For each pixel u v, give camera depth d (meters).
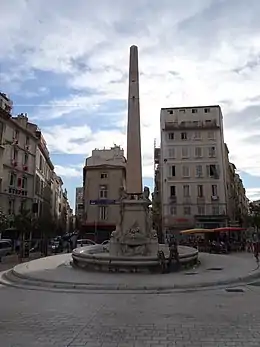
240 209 74.19
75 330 6.75
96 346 5.80
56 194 80.25
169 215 49.91
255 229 52.88
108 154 61.72
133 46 20.12
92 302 9.45
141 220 17.94
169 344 5.88
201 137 51.78
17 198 42.47
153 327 6.92
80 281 12.20
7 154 40.44
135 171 18.61
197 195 50.03
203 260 20.19
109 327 6.95
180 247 22.08
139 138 18.91
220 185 49.88
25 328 6.91
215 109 52.94
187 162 51.31
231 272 14.56
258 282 12.91
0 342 6.03
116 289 11.31
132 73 19.70
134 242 17.34
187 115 53.47
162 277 13.25
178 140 52.19
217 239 44.56
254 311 8.26
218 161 50.62
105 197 55.12
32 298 10.14
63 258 20.89
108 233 52.47
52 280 12.41
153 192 72.38
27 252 27.98
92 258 15.29
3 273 15.68
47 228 42.16
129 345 5.84
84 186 60.44
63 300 9.76
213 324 7.11
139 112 19.17
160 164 57.16
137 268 14.45
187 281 12.13
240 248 36.59
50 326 7.05
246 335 6.36
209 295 10.37
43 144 54.81
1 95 40.00
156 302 9.38
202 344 5.87
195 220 48.59
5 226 29.97
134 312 8.22
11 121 41.00
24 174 44.75
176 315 7.91
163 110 54.31
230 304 9.05
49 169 65.50
